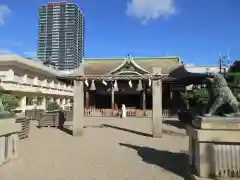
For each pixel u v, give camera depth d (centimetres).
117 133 1270
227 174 495
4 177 557
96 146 926
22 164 662
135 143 991
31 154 778
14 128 707
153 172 602
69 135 1198
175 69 2944
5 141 671
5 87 2336
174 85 2947
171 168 634
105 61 3331
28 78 2816
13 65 2428
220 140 501
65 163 678
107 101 3338
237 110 538
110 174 586
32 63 2800
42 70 3027
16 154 726
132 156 765
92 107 3075
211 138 504
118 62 3262
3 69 2444
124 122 1819
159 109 1156
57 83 3669
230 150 497
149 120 1977
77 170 615
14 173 586
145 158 740
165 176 571
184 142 1015
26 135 1098
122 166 653
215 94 545
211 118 513
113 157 750
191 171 550
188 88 2934
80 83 1216
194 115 601
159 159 728
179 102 2902
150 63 3216
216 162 498
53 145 938
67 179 548
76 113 1201
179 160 714
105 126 1567
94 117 2256
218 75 551
